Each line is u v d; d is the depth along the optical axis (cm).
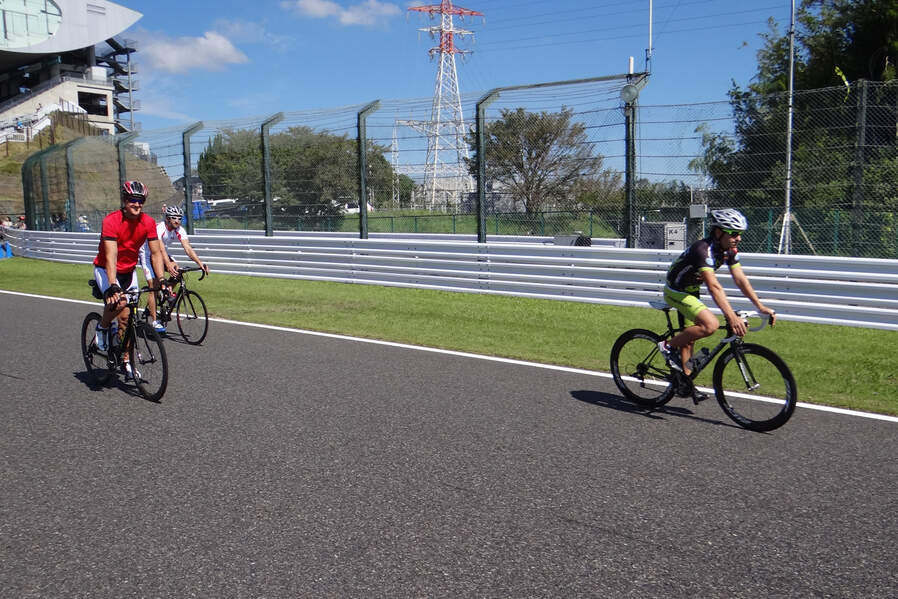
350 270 1394
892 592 297
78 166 2383
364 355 771
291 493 398
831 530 353
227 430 511
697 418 545
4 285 1509
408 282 1311
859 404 576
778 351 781
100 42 7300
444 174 1362
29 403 588
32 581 308
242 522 362
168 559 325
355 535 347
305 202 1769
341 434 500
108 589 301
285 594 295
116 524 362
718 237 521
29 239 2133
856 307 873
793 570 315
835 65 2814
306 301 1192
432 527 355
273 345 830
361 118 1366
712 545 337
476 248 1227
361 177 1385
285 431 507
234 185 1775
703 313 525
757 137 1060
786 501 387
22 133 5375
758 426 512
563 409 564
